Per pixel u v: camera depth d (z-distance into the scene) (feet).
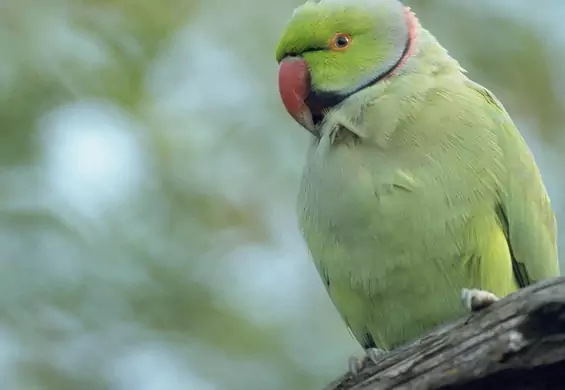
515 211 26.12
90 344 36.52
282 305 38.42
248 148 39.91
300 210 27.45
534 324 20.20
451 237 25.02
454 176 25.02
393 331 26.43
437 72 26.84
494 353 20.63
